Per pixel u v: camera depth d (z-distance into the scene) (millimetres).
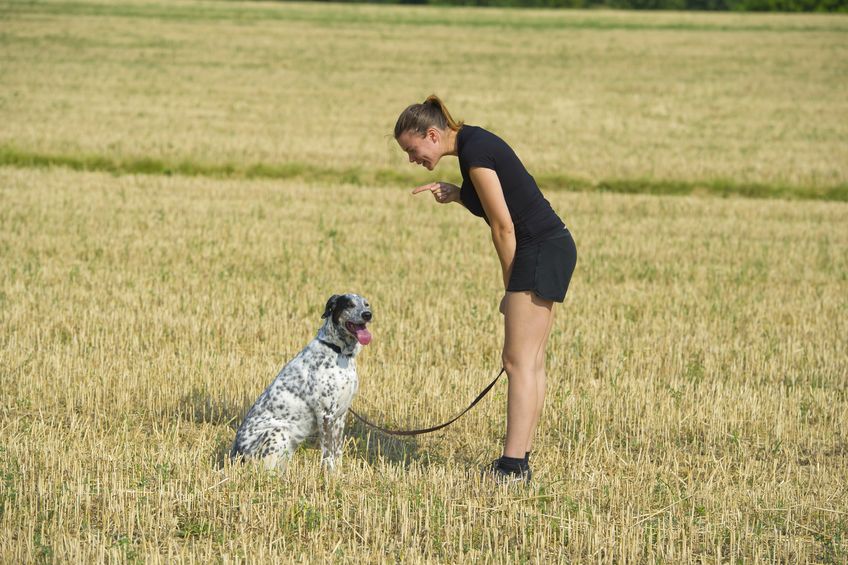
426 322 13391
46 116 34469
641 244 19594
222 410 9836
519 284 7656
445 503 7234
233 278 15656
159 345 11977
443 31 72562
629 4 133750
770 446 9219
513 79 49156
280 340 12367
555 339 12609
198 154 28781
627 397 10258
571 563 6473
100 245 17781
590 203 24312
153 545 6586
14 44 55438
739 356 12109
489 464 8500
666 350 12477
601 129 35625
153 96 40531
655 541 6867
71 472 7695
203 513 7066
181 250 17594
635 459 8812
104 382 10289
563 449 8992
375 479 7805
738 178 27781
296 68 51344
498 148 7527
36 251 17219
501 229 7531
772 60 58344
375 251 18156
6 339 12023
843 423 9781
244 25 71375
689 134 34969
